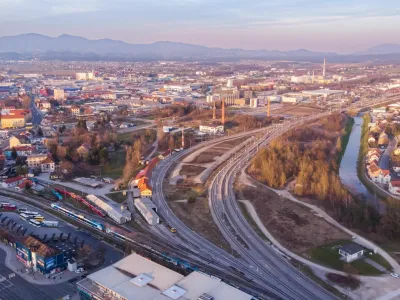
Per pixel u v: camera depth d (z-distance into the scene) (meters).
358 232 199.88
